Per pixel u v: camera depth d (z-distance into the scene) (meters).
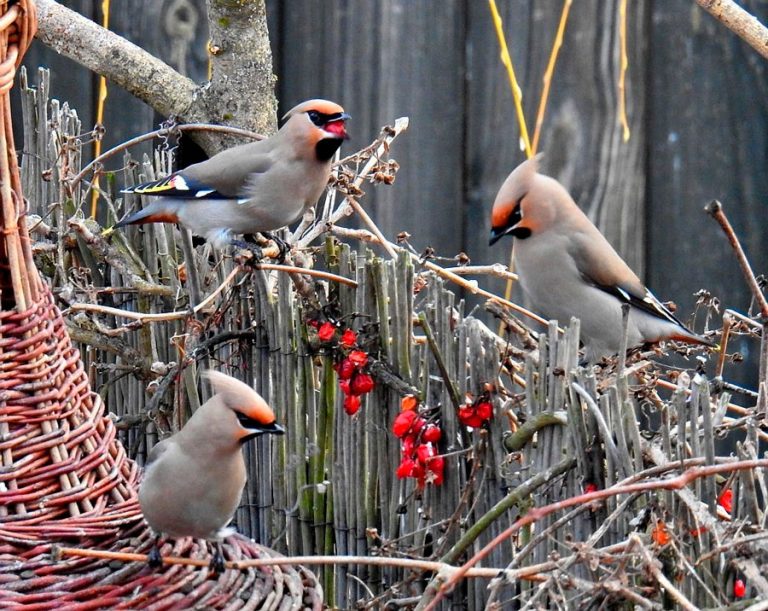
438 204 12.70
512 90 12.60
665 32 12.61
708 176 12.64
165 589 7.48
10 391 7.73
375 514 9.66
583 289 10.26
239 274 10.21
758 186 12.62
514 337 11.29
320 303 9.66
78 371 8.21
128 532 7.88
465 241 12.72
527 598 8.35
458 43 12.64
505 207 10.14
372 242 11.34
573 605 7.62
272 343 10.02
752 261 12.66
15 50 7.77
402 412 8.96
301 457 9.96
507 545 8.69
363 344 9.39
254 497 10.25
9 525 7.54
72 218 10.77
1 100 7.61
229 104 11.45
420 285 10.11
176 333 10.88
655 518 7.40
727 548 6.88
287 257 10.38
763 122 12.61
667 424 7.73
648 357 9.84
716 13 10.60
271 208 10.41
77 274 10.93
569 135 12.63
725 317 9.31
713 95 12.62
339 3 12.63
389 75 12.62
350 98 12.65
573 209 10.29
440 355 8.92
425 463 8.88
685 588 7.47
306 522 9.98
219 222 10.41
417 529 9.30
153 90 11.53
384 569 9.60
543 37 12.57
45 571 7.38
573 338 8.21
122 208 12.09
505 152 12.65
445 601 8.94
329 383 9.82
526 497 8.32
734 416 12.47
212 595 7.57
